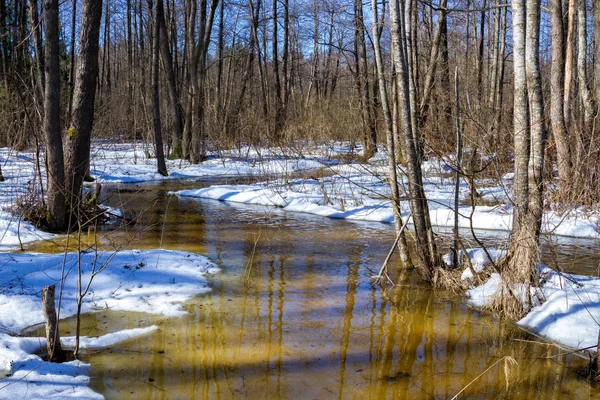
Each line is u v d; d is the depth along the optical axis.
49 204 8.77
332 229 9.76
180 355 4.46
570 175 10.07
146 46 31.89
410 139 6.42
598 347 4.17
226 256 7.63
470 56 19.95
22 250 7.42
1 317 4.91
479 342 4.88
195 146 20.20
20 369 3.94
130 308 5.44
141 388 3.88
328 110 19.23
